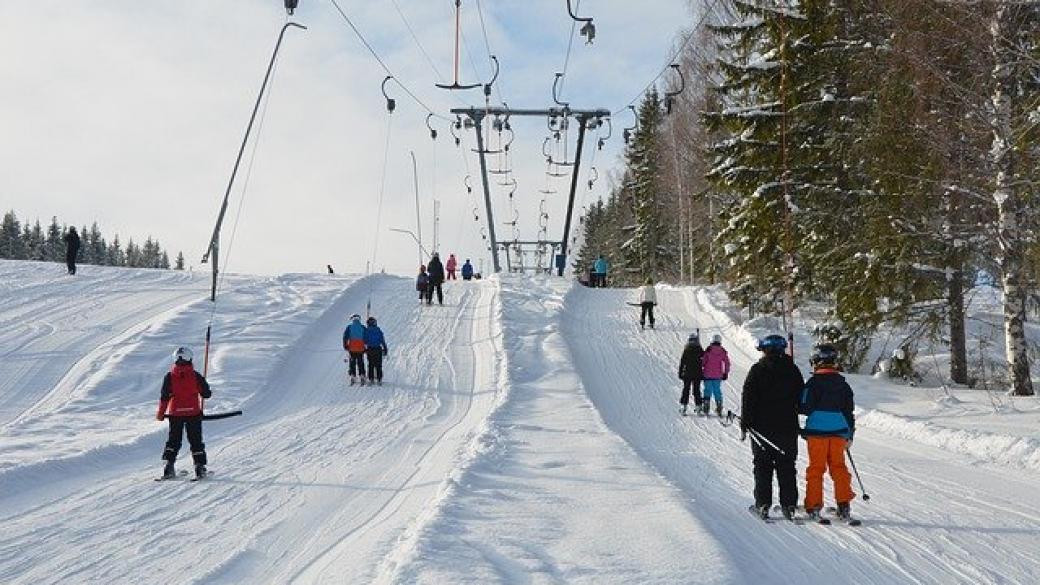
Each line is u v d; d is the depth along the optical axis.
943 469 12.64
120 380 20.86
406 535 7.75
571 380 22.44
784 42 23.61
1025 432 14.53
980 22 17.25
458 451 12.94
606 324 32.19
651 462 12.22
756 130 26.03
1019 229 17.75
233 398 19.42
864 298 21.91
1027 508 9.98
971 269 20.88
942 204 19.75
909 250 20.67
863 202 22.81
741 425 9.30
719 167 27.61
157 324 26.97
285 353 24.44
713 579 6.11
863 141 19.91
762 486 9.23
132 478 11.56
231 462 12.82
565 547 6.94
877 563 7.58
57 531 8.67
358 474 11.84
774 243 26.02
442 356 25.84
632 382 23.39
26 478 10.95
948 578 7.21
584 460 11.66
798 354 26.48
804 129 25.20
